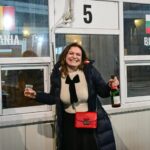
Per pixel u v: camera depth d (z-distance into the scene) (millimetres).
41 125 3836
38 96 3385
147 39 4633
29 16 3768
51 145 3904
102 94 3447
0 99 3604
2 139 3621
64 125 3430
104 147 3463
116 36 4359
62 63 3438
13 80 3709
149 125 4633
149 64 4672
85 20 4090
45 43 3875
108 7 4258
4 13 3625
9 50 3664
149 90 4680
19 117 3713
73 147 3377
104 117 3510
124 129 4422
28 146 3771
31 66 3809
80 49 3424
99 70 4270
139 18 4551
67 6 3951
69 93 3350
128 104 4449
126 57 4445
